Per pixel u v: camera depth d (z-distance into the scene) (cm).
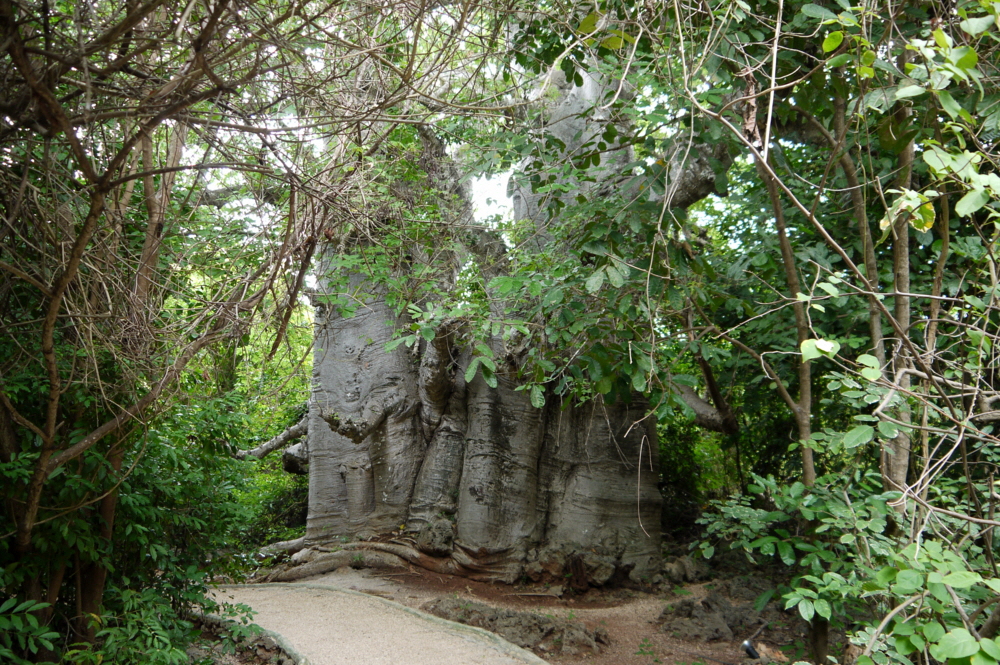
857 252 763
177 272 554
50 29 333
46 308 497
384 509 1362
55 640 579
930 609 270
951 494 452
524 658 852
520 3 519
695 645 952
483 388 1329
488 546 1243
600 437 1314
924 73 307
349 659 827
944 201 384
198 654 790
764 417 1323
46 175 398
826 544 480
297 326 690
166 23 380
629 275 570
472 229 890
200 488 654
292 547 1391
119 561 633
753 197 819
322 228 480
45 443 429
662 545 1414
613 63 580
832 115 560
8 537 507
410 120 436
